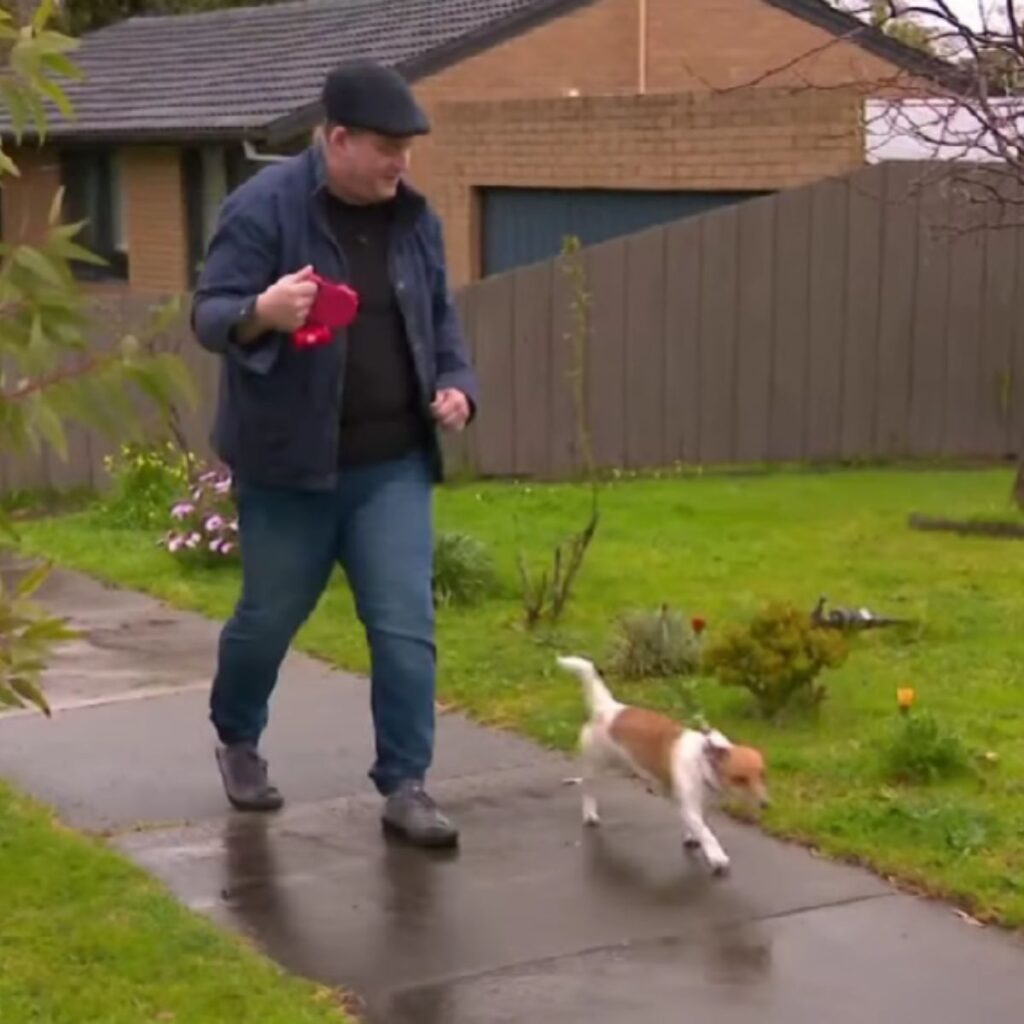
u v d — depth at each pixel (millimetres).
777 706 6945
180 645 8531
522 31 19547
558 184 16953
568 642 8242
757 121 15328
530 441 14242
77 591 9828
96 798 6199
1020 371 14883
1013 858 5430
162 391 3074
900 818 5730
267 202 5465
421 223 5656
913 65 14234
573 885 5340
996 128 10531
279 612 5816
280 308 5133
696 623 7680
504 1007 4492
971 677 7539
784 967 4727
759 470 14383
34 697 3357
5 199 22500
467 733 6961
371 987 4621
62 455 3080
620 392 14359
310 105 18188
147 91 22500
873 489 12992
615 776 6363
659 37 20156
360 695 7555
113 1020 4348
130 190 22203
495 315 14062
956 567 9930
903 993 4562
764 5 20062
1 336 2914
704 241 14375
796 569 9922
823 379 14719
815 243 14547
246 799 6051
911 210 14539
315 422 5496
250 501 5734
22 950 4754
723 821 5863
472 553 9188
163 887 5305
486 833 5820
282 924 5047
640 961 4773
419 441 5758
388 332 5613
